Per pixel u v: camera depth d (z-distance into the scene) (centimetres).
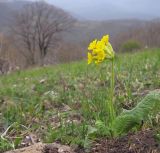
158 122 46
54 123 56
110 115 46
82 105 60
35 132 52
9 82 126
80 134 47
